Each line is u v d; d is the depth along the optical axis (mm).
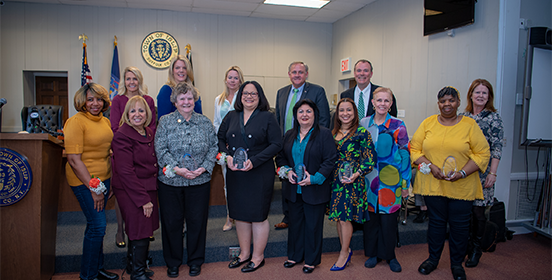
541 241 3234
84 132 2137
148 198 2158
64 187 3363
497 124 2668
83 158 2154
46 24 5766
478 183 2414
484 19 3555
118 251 2582
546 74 3223
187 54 6184
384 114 2525
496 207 3146
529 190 3520
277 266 2619
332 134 2572
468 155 2354
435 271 2561
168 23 6176
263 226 2520
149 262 2500
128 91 2773
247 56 6582
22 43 5723
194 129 2309
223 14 6398
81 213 3367
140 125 2189
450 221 2434
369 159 2363
